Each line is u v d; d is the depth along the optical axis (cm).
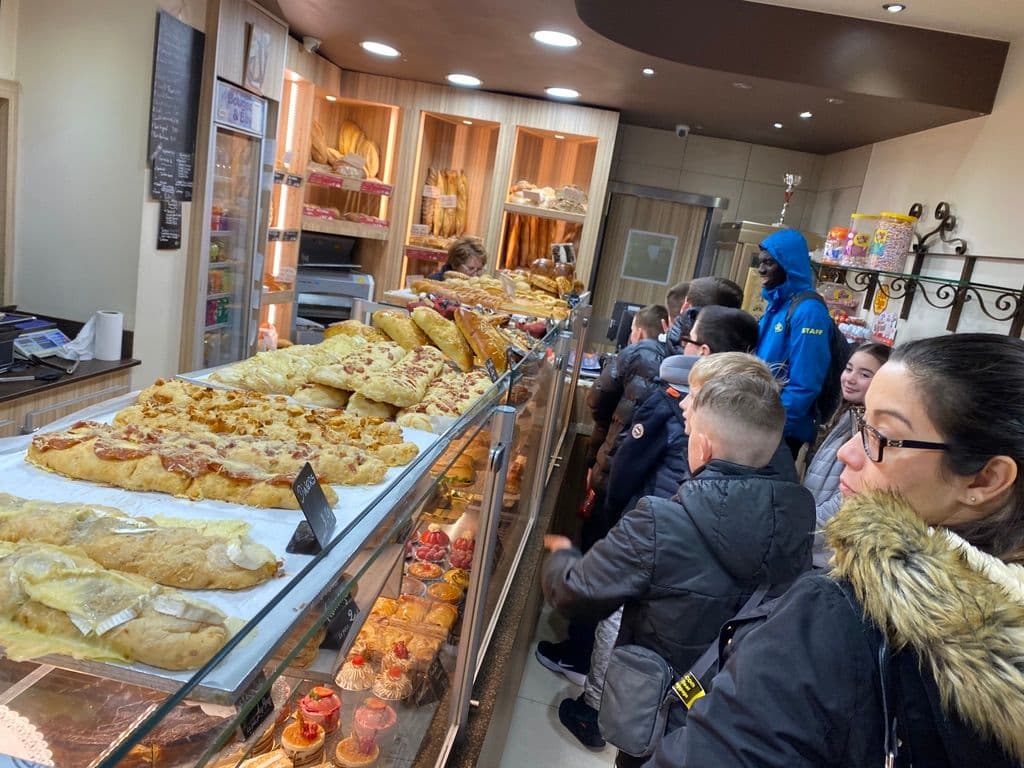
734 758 69
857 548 68
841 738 66
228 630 62
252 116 371
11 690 53
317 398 156
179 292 345
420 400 161
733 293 306
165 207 321
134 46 295
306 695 85
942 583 62
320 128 490
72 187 311
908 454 74
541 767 227
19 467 98
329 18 369
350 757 96
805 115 421
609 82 417
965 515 74
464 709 139
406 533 104
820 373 304
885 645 65
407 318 226
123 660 56
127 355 316
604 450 277
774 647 70
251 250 401
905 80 341
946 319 346
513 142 509
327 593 67
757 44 340
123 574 66
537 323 254
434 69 455
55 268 319
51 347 287
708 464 146
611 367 304
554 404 256
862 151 488
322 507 86
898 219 350
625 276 591
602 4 313
